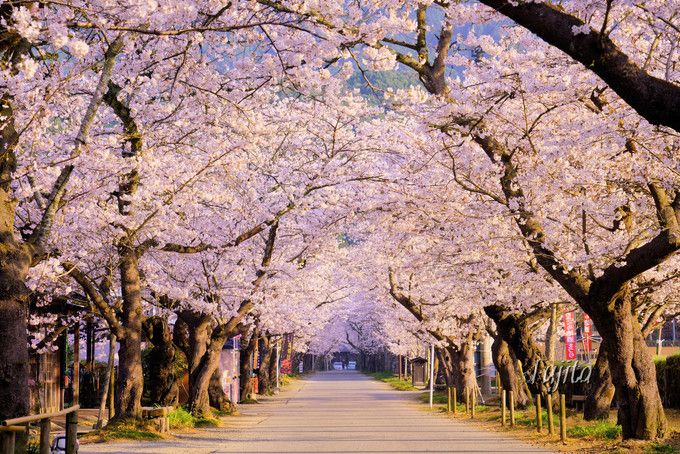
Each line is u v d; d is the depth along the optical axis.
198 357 26.81
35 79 13.63
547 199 18.00
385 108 21.06
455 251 22.38
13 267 10.73
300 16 12.62
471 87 17.33
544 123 18.41
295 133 24.44
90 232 18.78
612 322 16.81
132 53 16.98
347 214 23.89
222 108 17.80
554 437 19.70
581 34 7.93
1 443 8.66
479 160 18.89
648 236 18.30
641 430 16.89
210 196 19.19
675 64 15.26
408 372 85.19
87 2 11.59
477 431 22.44
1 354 10.51
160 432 20.56
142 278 23.72
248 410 34.34
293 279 29.38
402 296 33.81
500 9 8.22
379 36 12.71
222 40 15.91
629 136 15.59
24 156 15.14
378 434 21.48
